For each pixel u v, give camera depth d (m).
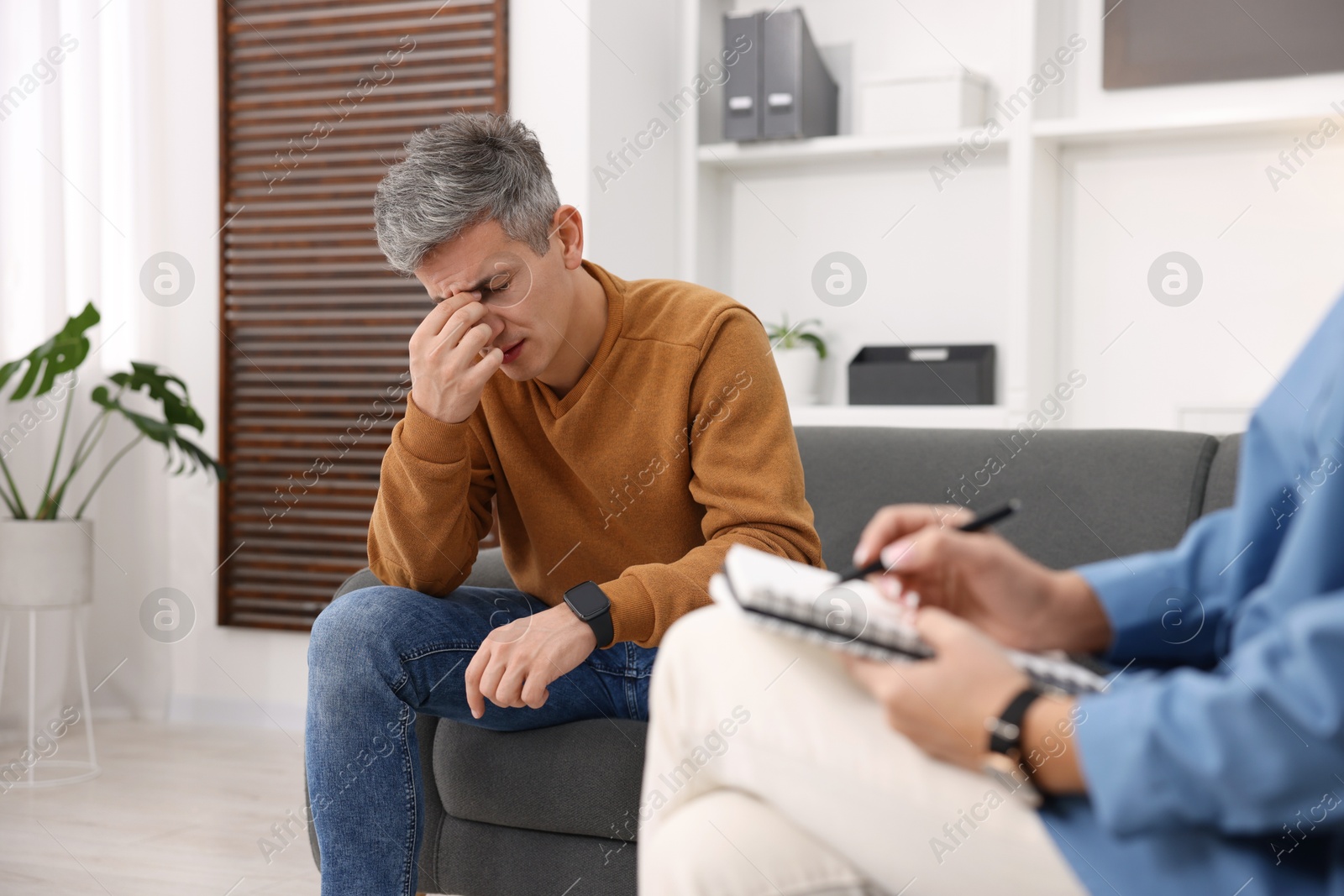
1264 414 0.60
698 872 0.60
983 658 0.58
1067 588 0.67
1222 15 2.58
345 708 1.15
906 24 2.90
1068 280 2.75
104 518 3.09
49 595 2.62
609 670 1.28
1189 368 2.64
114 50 3.11
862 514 1.57
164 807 2.22
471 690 1.10
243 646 3.08
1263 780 0.48
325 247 3.03
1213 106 2.61
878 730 0.59
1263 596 0.53
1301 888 0.52
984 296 2.82
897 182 2.90
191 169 3.12
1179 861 0.54
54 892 1.74
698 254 3.00
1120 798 0.52
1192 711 0.50
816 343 2.93
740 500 1.20
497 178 1.20
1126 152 2.68
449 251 1.21
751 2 3.09
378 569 1.33
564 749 1.24
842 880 0.61
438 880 1.33
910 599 0.66
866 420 2.75
